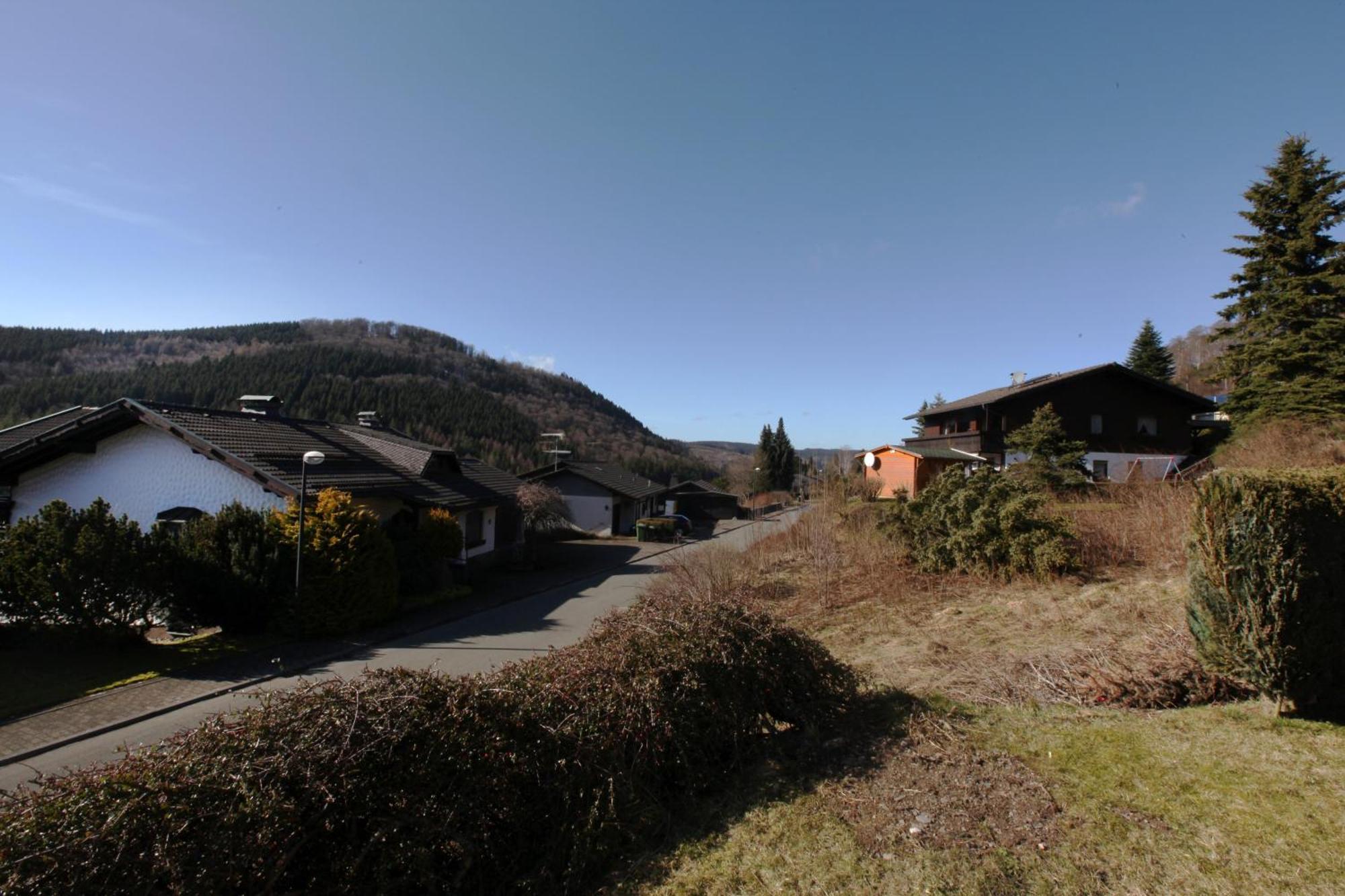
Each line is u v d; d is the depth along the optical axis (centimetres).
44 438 1259
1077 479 1659
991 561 1066
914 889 277
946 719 461
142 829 241
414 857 284
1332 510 386
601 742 358
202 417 1394
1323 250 1852
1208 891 255
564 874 324
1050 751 393
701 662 432
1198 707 439
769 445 7088
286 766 274
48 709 763
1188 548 436
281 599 1110
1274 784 326
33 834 230
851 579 1194
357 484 1444
